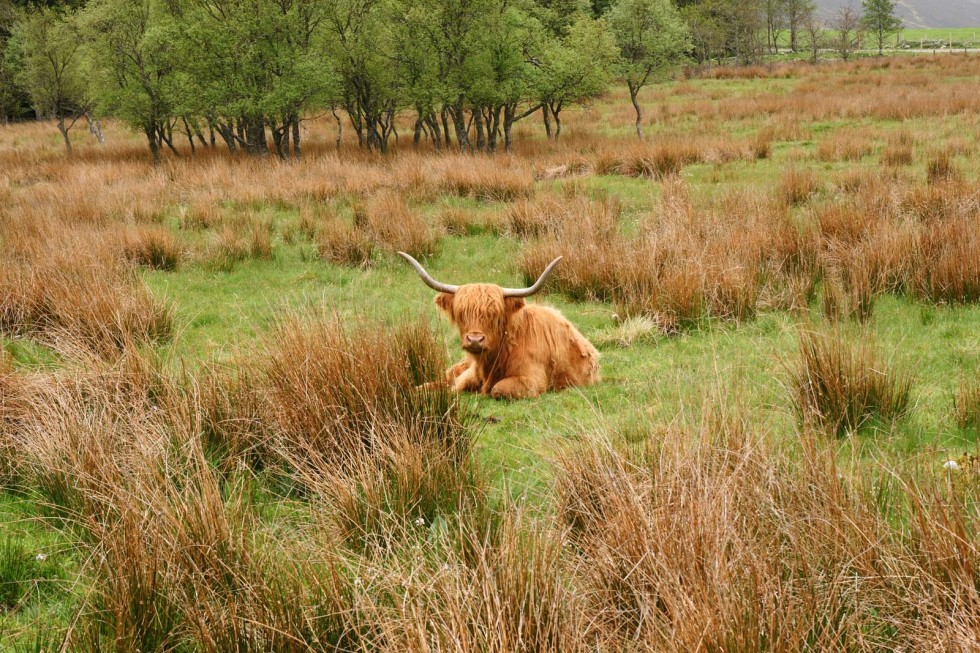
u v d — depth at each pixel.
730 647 2.27
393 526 3.33
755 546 2.69
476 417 4.91
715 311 7.09
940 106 21.28
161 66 20.98
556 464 3.59
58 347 5.68
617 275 8.06
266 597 2.78
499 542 2.96
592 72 21.70
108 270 8.17
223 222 12.04
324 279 9.37
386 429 4.02
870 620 2.60
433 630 2.50
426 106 20.56
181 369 5.10
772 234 8.59
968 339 5.98
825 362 4.60
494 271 9.44
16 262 8.03
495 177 14.10
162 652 2.76
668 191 11.98
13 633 2.92
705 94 32.06
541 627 2.48
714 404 3.69
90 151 24.98
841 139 16.88
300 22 20.50
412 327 5.17
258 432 4.34
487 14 20.36
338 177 16.17
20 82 30.38
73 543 3.52
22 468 4.14
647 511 2.87
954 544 2.62
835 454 3.35
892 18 57.06
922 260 7.37
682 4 45.69
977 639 2.25
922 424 4.44
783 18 53.88
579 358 5.85
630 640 2.58
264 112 19.64
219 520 3.16
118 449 4.05
